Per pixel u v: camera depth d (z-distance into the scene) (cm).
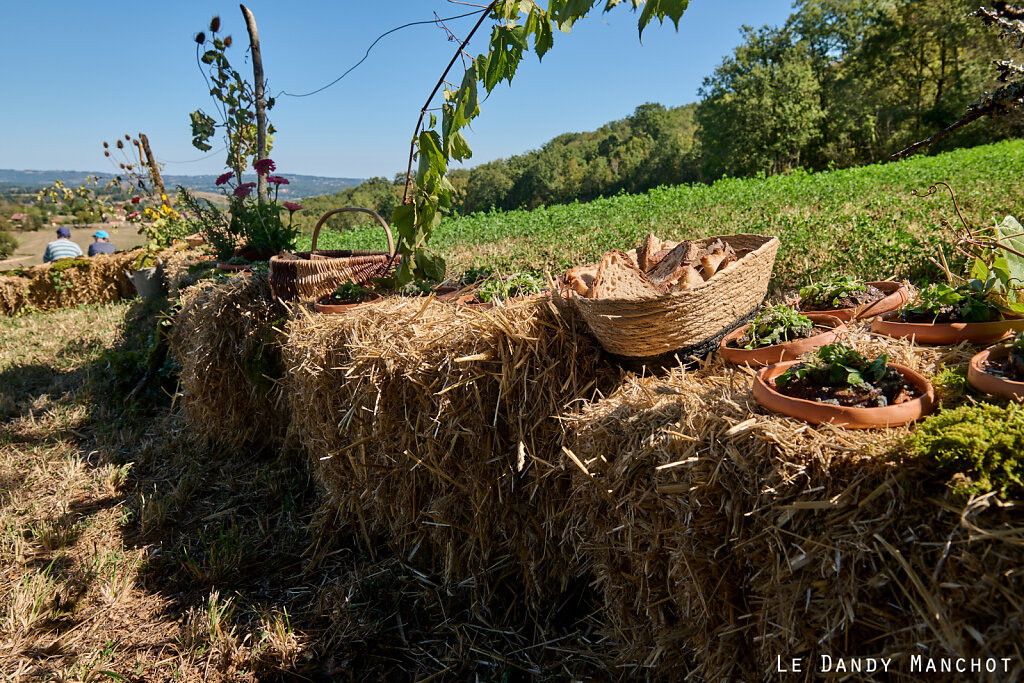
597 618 235
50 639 254
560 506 230
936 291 204
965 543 110
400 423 265
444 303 299
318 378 293
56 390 612
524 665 223
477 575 254
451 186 354
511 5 233
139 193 1155
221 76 803
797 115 4450
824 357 160
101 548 321
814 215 783
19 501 374
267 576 295
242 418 426
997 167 1220
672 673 185
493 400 240
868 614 127
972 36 3438
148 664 238
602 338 217
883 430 138
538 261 764
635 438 175
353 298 353
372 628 249
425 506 269
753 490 143
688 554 157
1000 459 109
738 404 163
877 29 4303
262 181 743
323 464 312
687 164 7781
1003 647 108
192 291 506
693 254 243
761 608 147
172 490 388
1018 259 183
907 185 1127
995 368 156
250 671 233
